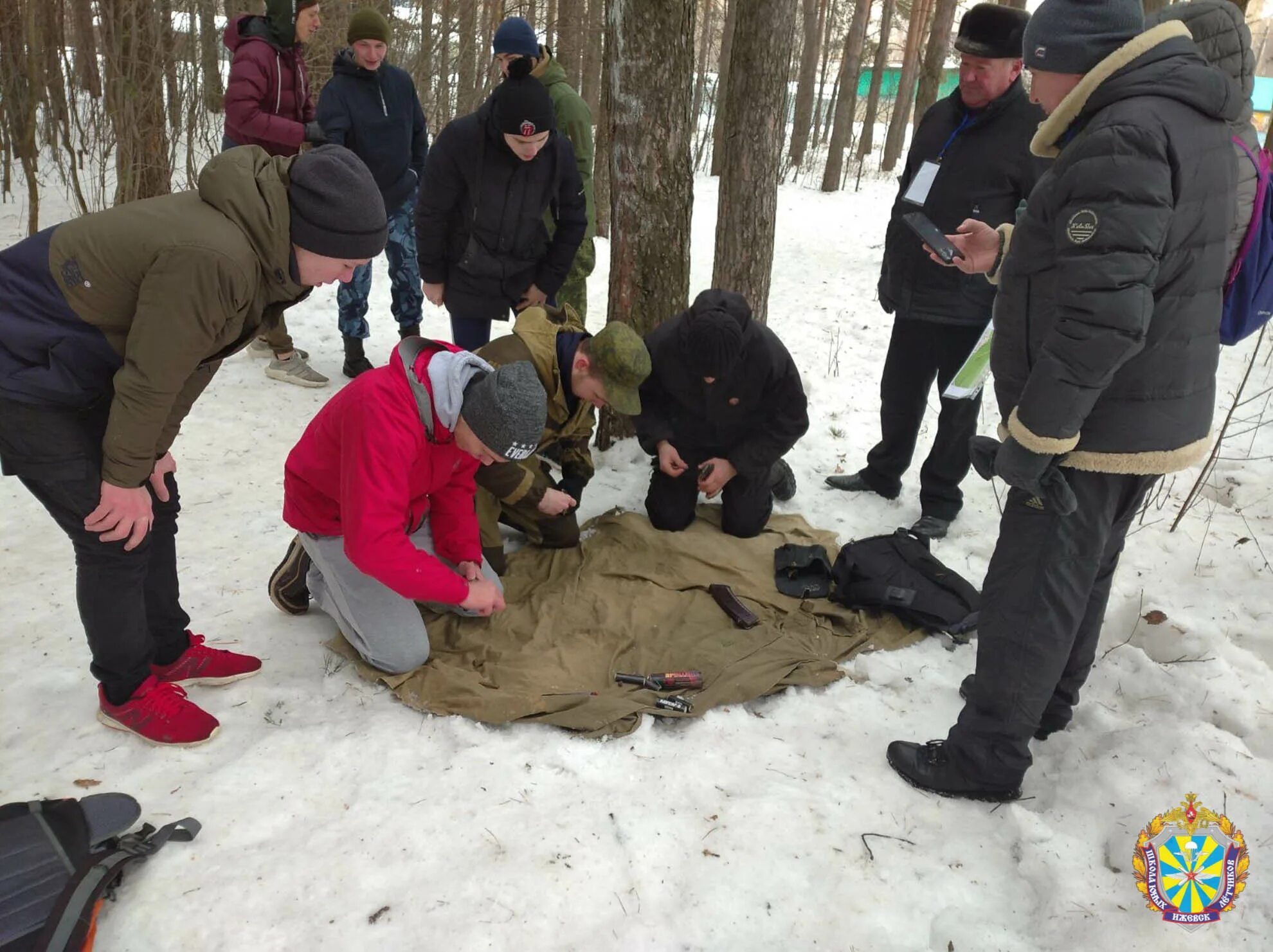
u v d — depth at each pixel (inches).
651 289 154.9
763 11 155.1
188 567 121.0
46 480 73.9
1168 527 138.5
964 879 78.8
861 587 119.7
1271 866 75.3
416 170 188.1
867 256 347.9
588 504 148.0
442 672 101.3
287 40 175.8
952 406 134.1
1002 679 82.3
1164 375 71.1
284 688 99.1
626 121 145.3
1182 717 96.7
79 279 67.2
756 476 132.2
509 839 80.0
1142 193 63.6
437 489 100.3
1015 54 118.6
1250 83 73.1
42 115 322.3
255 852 76.9
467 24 426.9
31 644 102.6
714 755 93.5
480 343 161.5
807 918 74.4
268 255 70.1
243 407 174.7
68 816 73.9
